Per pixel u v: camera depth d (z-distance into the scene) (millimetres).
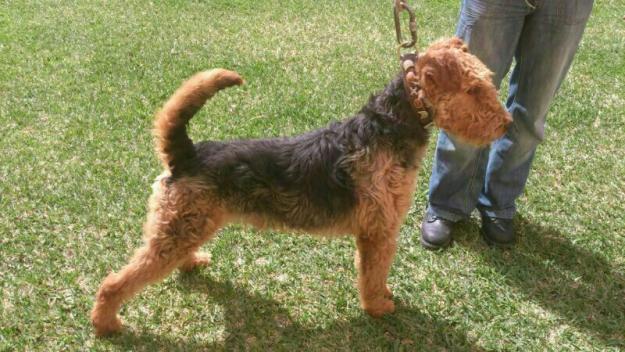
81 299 1714
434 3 4152
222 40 3301
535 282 1837
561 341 1674
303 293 1788
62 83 2699
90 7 3729
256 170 1537
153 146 2289
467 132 1478
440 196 1957
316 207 1565
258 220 1608
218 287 1795
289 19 3709
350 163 1540
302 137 1596
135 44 3164
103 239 1903
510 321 1726
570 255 1928
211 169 1521
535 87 1740
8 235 1897
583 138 2463
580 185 2207
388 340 1669
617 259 1919
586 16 1636
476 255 1937
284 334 1677
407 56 1548
